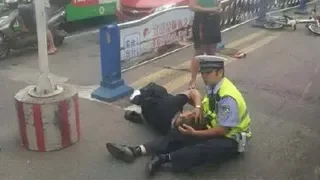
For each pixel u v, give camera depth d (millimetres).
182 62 7465
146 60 7344
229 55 7953
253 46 8789
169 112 4480
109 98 5512
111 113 5176
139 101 4785
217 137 3885
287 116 5195
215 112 3939
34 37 8297
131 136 4566
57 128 4141
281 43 9117
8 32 7836
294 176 3814
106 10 10984
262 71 7031
